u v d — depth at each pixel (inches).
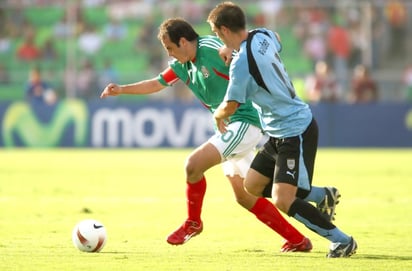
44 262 975.0
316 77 3681.1
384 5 3981.3
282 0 4286.4
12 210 1565.0
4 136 3654.0
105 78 3769.7
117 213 1540.4
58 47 4195.4
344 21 4097.0
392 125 3570.4
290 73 4069.9
